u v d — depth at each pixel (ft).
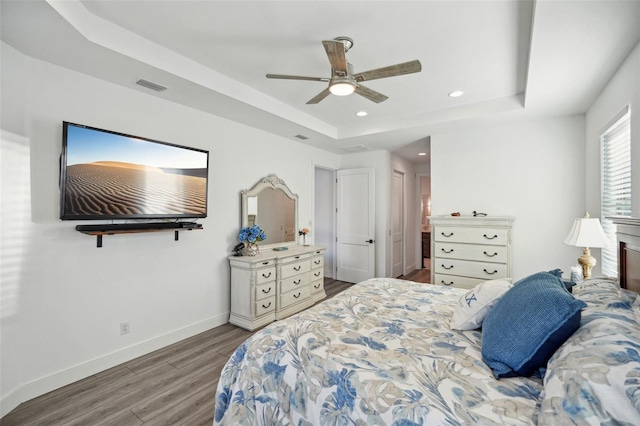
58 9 5.34
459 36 6.95
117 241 8.29
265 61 8.21
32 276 6.70
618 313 3.59
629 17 5.33
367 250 17.29
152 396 6.82
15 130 6.40
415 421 3.03
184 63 7.95
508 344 3.83
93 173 7.50
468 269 11.73
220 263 11.21
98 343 7.85
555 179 11.16
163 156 9.05
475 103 11.05
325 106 11.63
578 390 2.62
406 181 20.62
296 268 12.74
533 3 5.76
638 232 4.43
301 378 4.08
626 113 6.89
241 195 11.94
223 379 4.95
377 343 4.66
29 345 6.65
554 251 11.17
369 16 6.27
